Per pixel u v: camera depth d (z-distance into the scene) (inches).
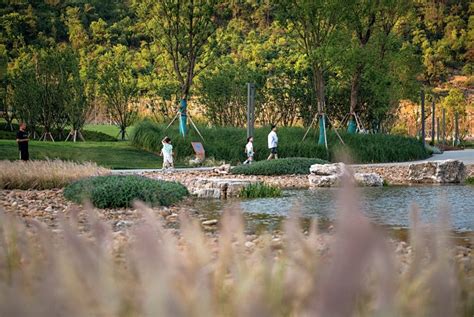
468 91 6924.2
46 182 1095.6
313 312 51.8
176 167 1800.0
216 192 1004.6
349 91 2711.6
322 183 1250.0
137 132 2142.0
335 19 2110.0
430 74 7263.8
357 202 52.3
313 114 2647.6
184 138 2012.8
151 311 64.1
